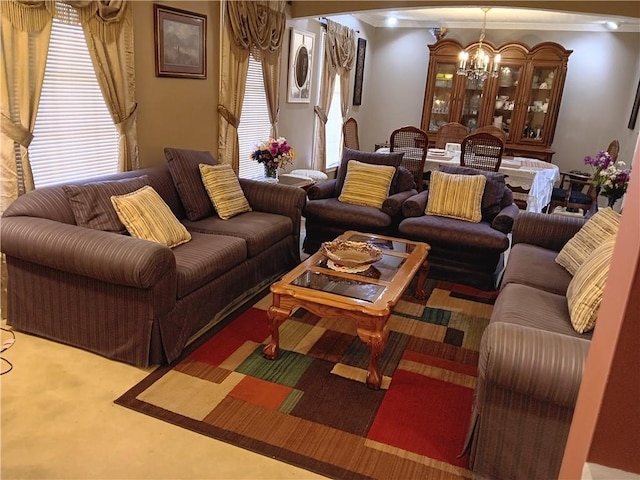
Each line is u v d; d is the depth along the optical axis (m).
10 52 2.68
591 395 0.80
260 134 5.38
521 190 5.46
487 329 1.86
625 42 6.91
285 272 4.01
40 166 3.00
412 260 3.08
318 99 6.62
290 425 2.18
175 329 2.61
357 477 1.92
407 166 5.32
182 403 2.28
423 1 5.11
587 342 1.72
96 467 1.88
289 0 5.50
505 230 3.94
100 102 3.33
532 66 7.04
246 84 4.98
